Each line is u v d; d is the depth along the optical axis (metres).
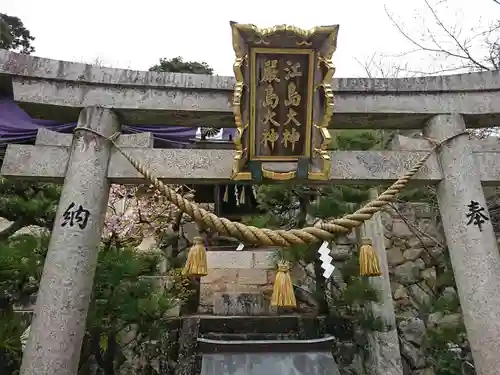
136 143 4.46
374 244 8.07
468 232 4.15
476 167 4.45
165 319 8.32
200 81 4.60
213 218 3.68
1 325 4.19
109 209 10.31
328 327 8.00
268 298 9.62
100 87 4.50
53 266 3.76
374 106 4.70
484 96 4.79
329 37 3.89
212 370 4.82
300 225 7.76
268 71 4.01
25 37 17.56
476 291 3.96
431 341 7.02
